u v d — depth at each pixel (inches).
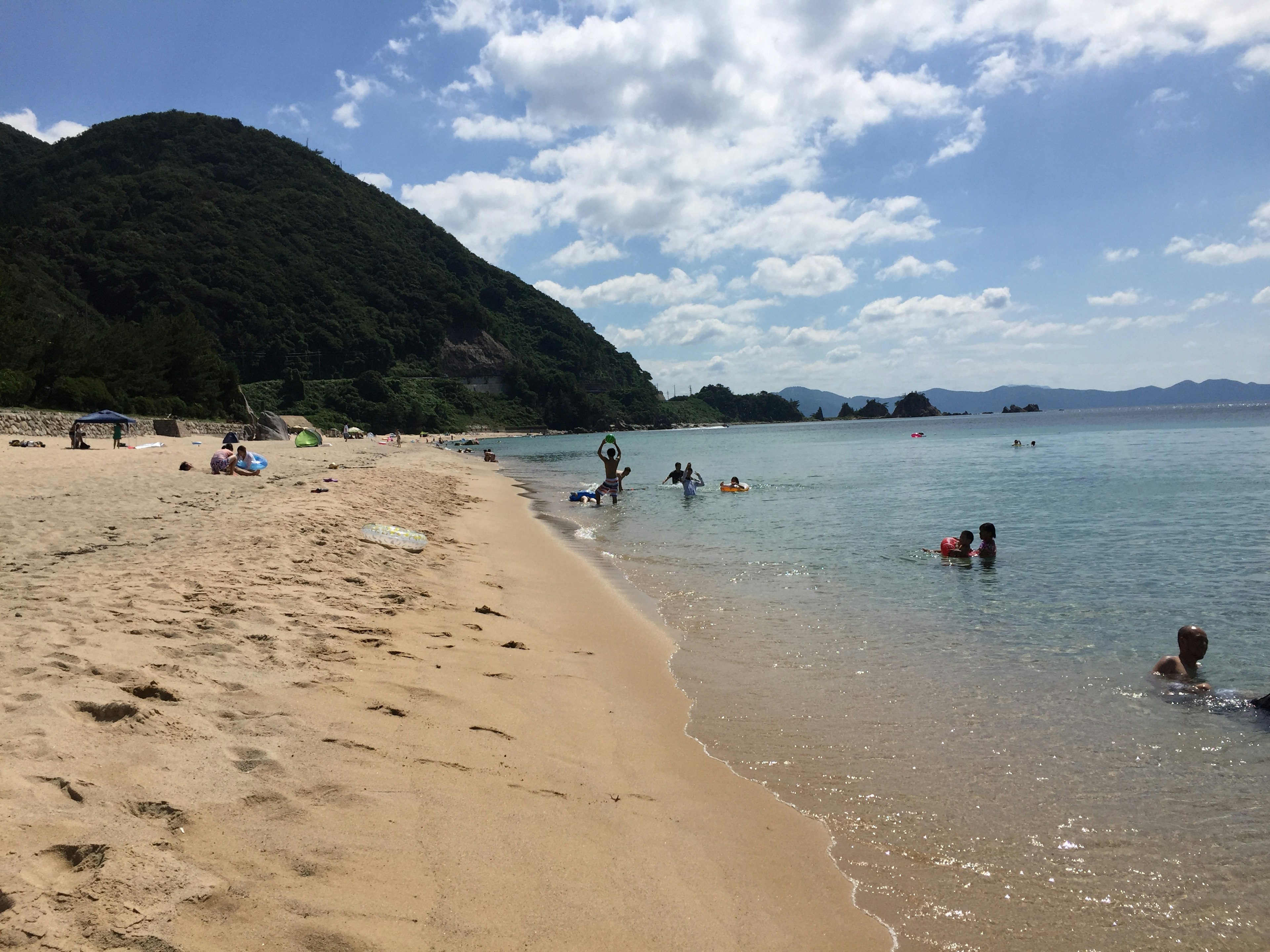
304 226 7504.9
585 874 145.3
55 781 137.3
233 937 108.1
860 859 163.0
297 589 327.3
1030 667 284.4
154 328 2576.3
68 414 1829.5
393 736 191.6
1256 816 179.2
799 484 1155.3
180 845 126.6
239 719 183.2
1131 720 235.1
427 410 6136.8
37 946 98.6
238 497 660.7
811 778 200.8
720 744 222.4
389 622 304.0
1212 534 578.9
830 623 354.0
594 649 318.0
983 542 504.7
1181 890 151.9
